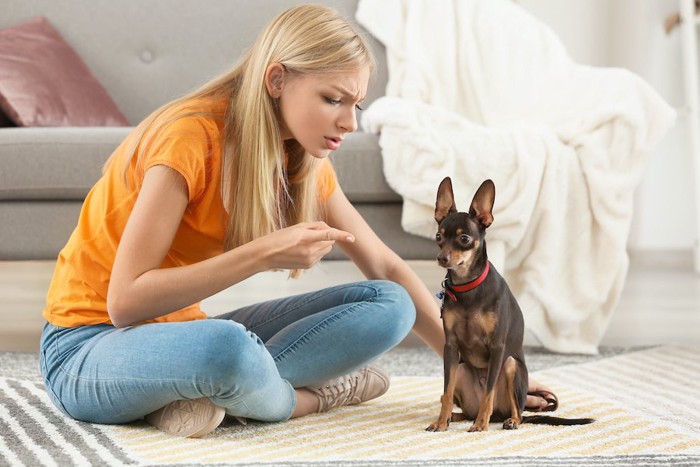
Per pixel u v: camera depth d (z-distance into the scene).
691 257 4.50
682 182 4.57
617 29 4.48
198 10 3.40
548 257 2.62
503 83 3.11
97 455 1.48
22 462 1.44
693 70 4.07
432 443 1.59
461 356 1.75
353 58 1.56
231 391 1.55
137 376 1.57
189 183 1.57
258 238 1.58
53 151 2.53
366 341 1.76
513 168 2.60
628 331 2.93
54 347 1.72
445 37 3.23
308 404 1.80
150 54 3.38
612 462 1.48
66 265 1.73
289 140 1.72
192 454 1.50
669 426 1.75
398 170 2.57
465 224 1.62
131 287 1.54
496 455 1.52
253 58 1.61
